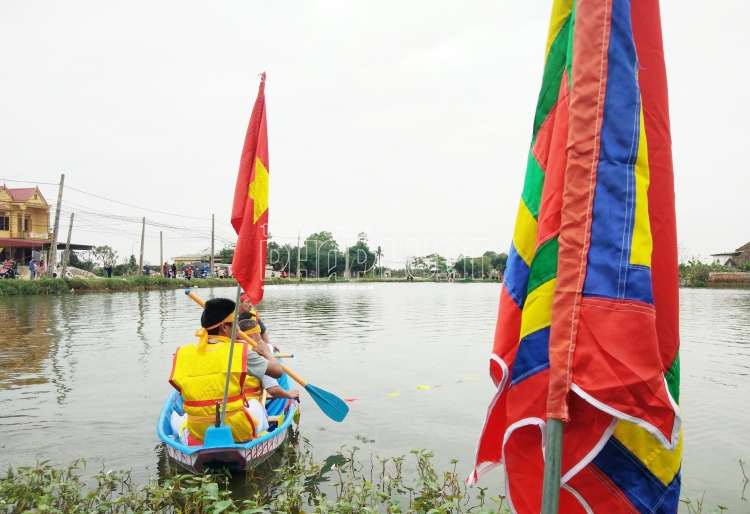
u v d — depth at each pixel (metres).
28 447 5.18
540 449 2.02
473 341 11.95
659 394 1.74
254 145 4.43
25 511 3.45
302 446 5.27
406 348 10.95
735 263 54.41
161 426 4.98
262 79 4.45
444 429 5.79
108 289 29.73
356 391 7.37
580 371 1.78
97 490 4.00
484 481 4.49
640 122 1.87
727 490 4.30
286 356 7.11
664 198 1.98
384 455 5.05
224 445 4.39
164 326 14.27
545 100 2.15
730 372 8.58
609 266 1.79
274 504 3.91
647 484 1.90
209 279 41.75
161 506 3.97
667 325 1.95
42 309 18.94
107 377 8.10
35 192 40.28
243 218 4.43
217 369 4.67
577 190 1.86
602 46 1.86
